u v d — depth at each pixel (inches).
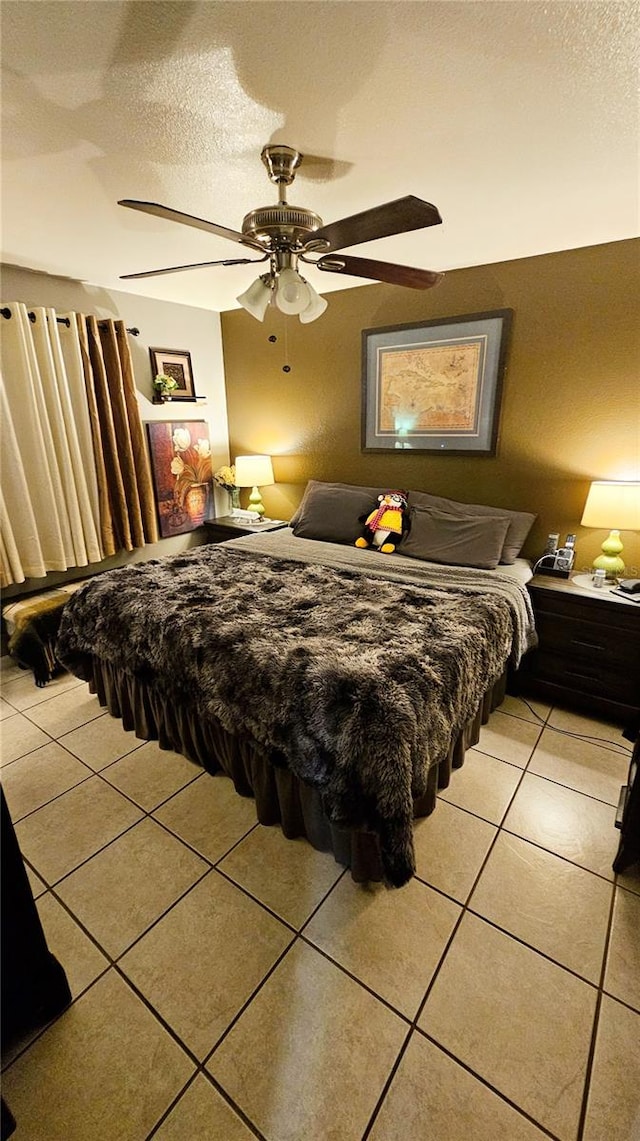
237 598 88.0
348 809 55.1
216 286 133.2
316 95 53.1
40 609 112.6
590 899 61.4
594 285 100.3
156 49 45.9
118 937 57.5
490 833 71.2
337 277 123.6
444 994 51.4
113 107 54.8
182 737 85.0
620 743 91.0
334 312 137.7
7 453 113.0
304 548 123.3
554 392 109.6
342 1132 41.6
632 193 77.0
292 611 82.6
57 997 49.3
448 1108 43.0
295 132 60.1
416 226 55.0
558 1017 49.3
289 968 54.1
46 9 41.1
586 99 53.9
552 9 41.9
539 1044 47.3
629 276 96.5
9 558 116.0
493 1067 45.7
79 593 96.2
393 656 66.1
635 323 97.7
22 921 45.1
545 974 53.2
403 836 53.6
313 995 51.5
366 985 52.4
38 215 84.1
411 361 127.0
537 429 113.7
